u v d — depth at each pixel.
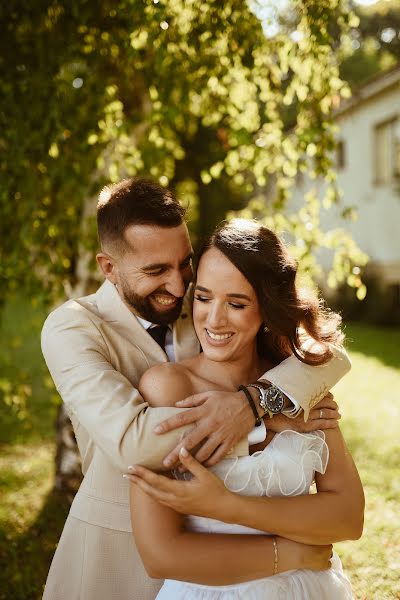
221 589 1.65
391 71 11.70
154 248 1.92
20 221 3.88
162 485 1.56
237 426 1.64
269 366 2.00
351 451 5.41
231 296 1.70
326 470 1.79
